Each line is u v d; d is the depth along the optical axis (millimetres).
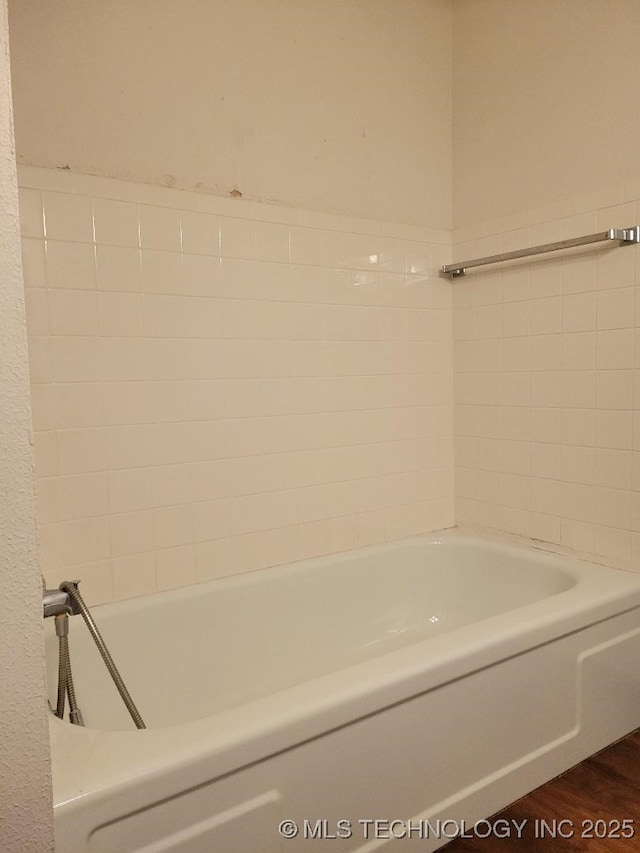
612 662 1867
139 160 1882
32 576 609
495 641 1553
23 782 616
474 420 2566
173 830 1087
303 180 2209
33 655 614
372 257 2387
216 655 1978
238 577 2064
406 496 2527
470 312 2553
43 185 1731
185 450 1998
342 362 2330
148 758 1084
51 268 1750
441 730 1468
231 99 2043
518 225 2352
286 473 2213
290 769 1219
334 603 2240
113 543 1882
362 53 2336
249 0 2064
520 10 2301
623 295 2045
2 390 583
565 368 2227
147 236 1899
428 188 2535
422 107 2508
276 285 2158
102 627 1767
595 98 2092
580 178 2148
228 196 2049
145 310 1906
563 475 2258
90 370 1823
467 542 2428
